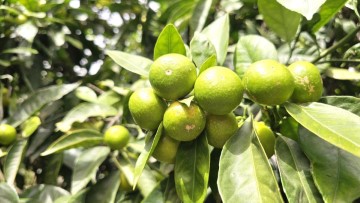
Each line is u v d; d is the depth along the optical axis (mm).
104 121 582
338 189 292
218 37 416
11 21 602
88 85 643
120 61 379
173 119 307
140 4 788
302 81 319
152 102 320
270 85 299
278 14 404
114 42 763
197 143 333
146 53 728
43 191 492
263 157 302
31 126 503
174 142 335
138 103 322
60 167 562
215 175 361
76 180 462
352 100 340
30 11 614
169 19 627
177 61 309
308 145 315
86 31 782
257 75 303
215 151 367
